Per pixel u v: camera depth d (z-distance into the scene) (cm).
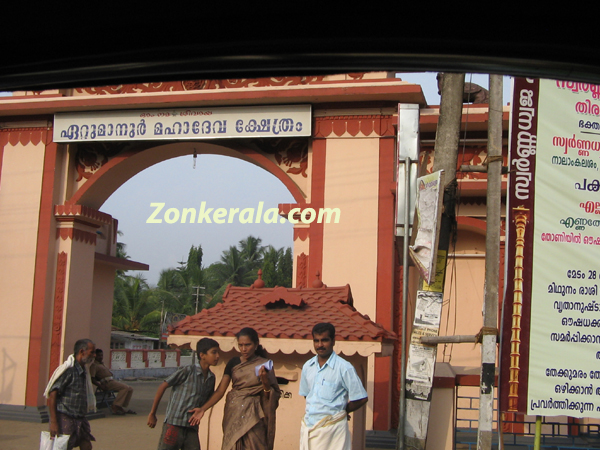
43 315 1249
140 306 3588
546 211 594
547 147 599
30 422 1183
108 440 1027
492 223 596
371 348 645
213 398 577
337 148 1180
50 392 638
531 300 587
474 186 1176
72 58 176
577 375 582
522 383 581
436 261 570
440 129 620
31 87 187
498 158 598
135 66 177
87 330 1332
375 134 1170
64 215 1280
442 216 609
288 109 1188
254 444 555
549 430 1085
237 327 675
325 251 1153
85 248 1329
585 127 602
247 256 4509
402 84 1136
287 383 681
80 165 1322
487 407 579
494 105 602
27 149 1306
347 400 529
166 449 571
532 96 602
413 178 628
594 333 586
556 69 174
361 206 1155
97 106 1246
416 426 591
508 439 1034
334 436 515
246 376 570
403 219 623
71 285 1276
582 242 593
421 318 607
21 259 1276
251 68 178
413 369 601
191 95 1200
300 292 738
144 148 1296
